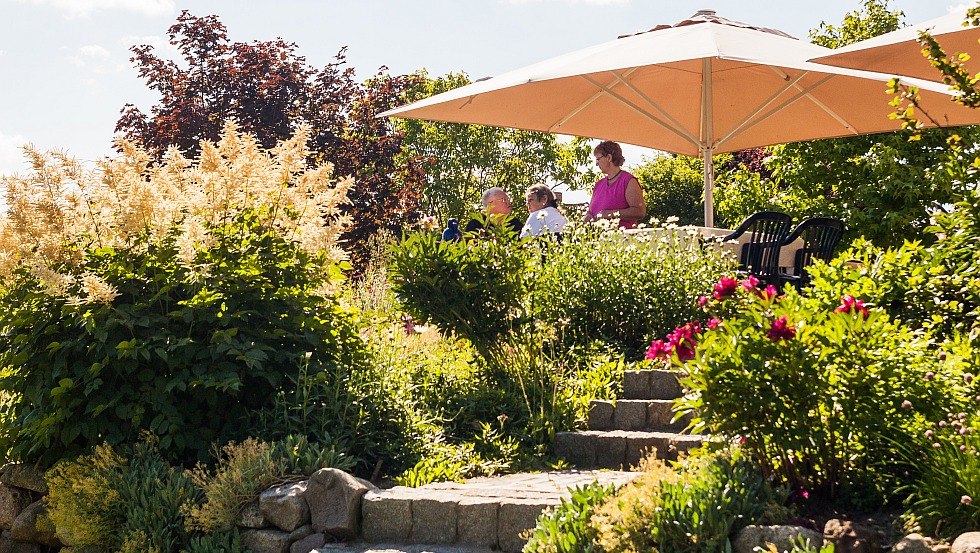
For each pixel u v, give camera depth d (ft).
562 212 29.22
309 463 15.60
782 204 52.26
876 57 18.72
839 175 49.32
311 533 14.44
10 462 18.78
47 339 17.51
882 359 12.38
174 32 74.59
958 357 13.51
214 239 17.76
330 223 19.19
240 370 17.57
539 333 21.67
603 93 32.42
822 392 12.39
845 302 12.96
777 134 35.60
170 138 70.13
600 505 12.43
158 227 17.84
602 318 23.67
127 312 16.98
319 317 18.93
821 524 11.80
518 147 120.67
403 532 14.32
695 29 27.58
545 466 18.19
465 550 13.73
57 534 16.14
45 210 17.12
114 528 15.60
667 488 11.96
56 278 16.56
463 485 15.74
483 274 21.29
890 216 45.68
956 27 16.31
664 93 33.42
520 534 12.85
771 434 12.55
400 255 21.70
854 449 12.76
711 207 31.27
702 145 31.68
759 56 24.82
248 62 74.84
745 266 27.09
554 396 19.70
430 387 20.65
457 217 116.67
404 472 16.92
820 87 31.04
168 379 17.33
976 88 16.60
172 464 17.15
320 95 78.07
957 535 10.76
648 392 20.27
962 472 10.91
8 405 18.70
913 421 12.43
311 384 17.53
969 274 16.66
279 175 19.26
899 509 12.14
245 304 18.21
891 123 32.19
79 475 16.20
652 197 110.93
